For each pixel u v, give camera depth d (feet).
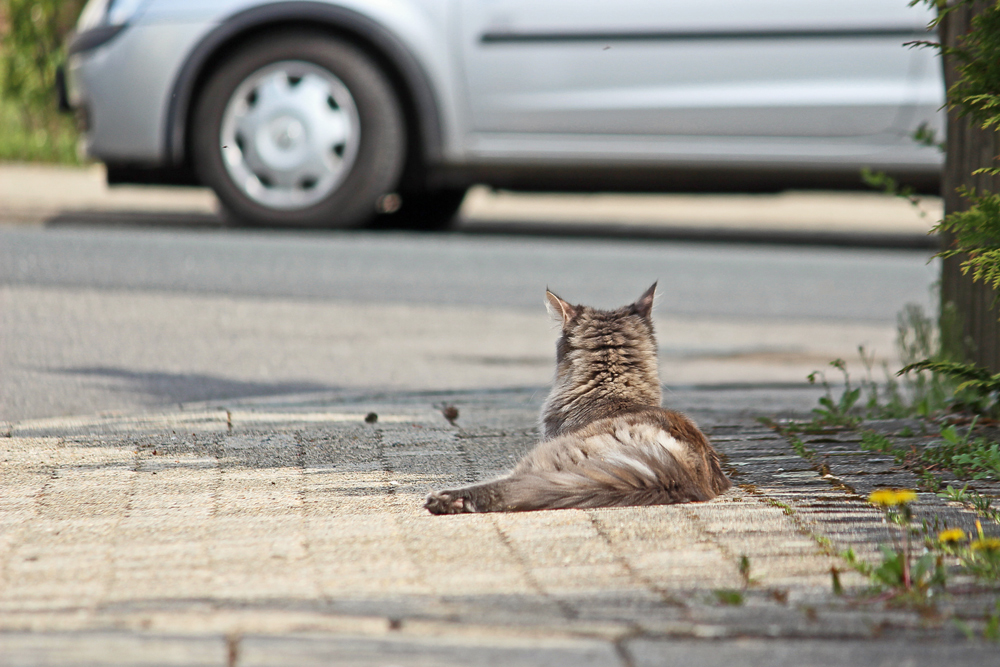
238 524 31.63
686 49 87.30
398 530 31.07
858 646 22.72
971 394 47.55
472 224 106.93
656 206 122.11
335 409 49.06
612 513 32.58
